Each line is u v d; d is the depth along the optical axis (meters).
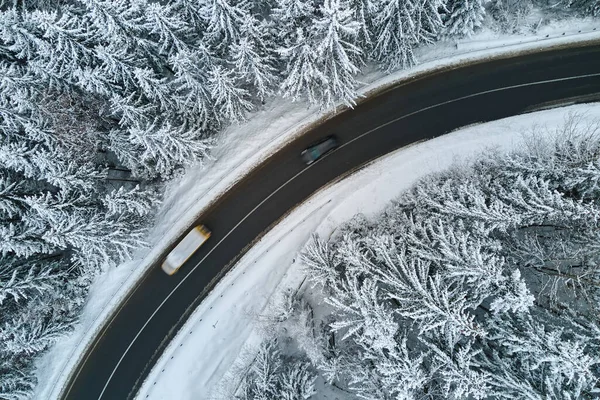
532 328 16.03
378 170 24.38
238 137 25.23
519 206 17.64
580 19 23.81
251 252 24.97
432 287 16.33
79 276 23.55
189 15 19.23
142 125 20.25
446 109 24.41
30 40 18.30
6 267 20.80
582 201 17.12
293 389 19.84
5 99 18.34
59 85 19.44
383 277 19.23
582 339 15.73
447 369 16.56
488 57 24.28
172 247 25.34
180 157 21.16
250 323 24.16
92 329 25.16
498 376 15.65
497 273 15.56
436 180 22.78
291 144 25.19
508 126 23.78
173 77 21.64
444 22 23.08
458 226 18.89
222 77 18.45
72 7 19.39
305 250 22.52
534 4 24.34
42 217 19.44
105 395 25.03
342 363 19.97
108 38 18.33
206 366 24.33
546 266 18.27
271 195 25.14
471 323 15.51
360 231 22.81
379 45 21.66
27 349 21.56
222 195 25.33
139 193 22.19
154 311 25.38
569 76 23.89
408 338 19.17
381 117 24.72
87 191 21.06
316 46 18.02
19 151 18.47
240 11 17.58
